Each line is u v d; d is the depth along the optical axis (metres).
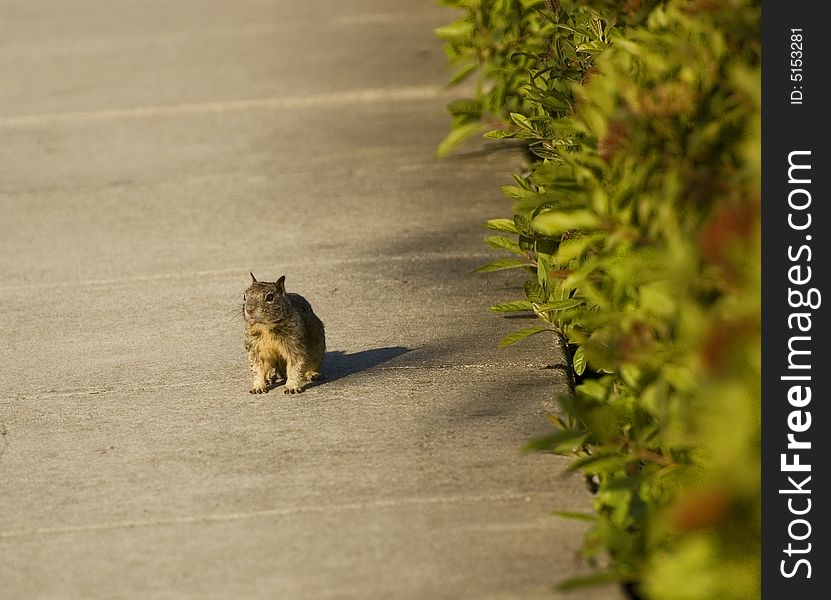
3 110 27.33
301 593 8.55
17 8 43.66
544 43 16.28
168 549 9.34
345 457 10.78
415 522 9.50
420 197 19.31
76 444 11.47
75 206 20.00
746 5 8.05
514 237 17.03
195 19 38.38
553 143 13.16
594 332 9.92
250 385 12.70
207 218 18.95
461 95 25.98
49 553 9.39
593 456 8.88
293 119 24.84
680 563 7.00
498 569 8.72
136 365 13.45
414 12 36.97
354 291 15.39
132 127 25.06
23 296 16.05
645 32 9.52
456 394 12.08
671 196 7.43
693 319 6.99
